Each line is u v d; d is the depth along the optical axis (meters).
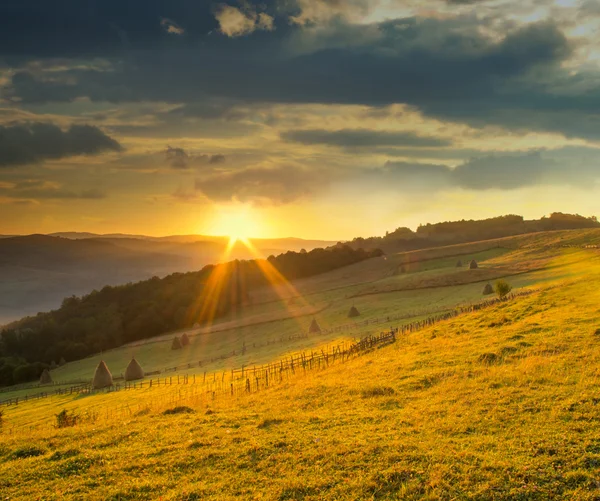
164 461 17.52
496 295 73.38
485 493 13.45
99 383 71.19
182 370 74.88
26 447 20.80
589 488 13.20
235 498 14.23
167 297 147.12
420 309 79.19
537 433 16.89
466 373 26.67
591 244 116.88
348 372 33.81
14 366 115.06
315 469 15.73
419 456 15.89
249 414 23.61
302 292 134.75
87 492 15.48
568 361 25.25
